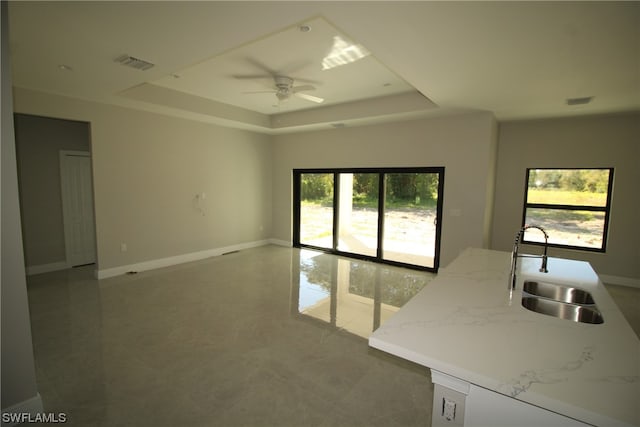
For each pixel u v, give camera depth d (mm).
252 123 5965
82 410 2057
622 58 2553
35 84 3631
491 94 3619
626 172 4457
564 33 2158
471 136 4684
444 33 2197
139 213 5004
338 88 4398
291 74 3873
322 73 3834
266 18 2113
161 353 2727
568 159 4789
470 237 4793
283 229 7219
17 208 1868
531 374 1117
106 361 2602
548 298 1990
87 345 2842
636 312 3699
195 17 2129
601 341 1358
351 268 5453
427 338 1367
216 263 5680
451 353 1246
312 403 2148
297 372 2486
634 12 1867
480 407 1191
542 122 4926
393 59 2662
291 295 4148
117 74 3277
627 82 3125
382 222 5773
